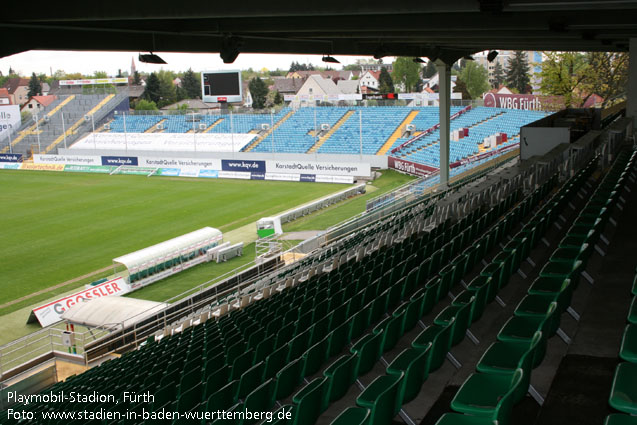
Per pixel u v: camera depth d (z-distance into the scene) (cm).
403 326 739
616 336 630
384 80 10888
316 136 5862
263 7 1128
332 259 1809
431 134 5350
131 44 1536
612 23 1538
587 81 5600
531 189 1670
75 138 7088
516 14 1580
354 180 4662
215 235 2852
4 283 2527
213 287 2162
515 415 516
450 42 2483
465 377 637
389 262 1197
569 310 673
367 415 434
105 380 1126
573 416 488
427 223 1759
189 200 4178
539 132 2109
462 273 937
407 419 546
